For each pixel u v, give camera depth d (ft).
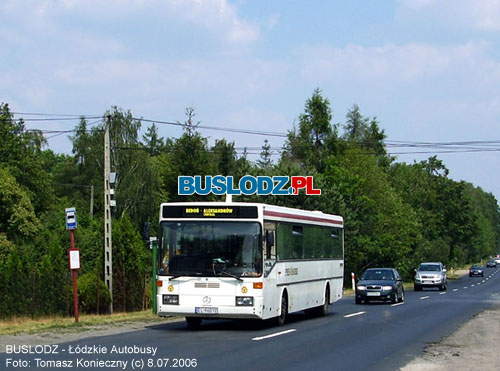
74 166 271.08
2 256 166.81
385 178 246.88
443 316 86.84
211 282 63.67
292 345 54.39
